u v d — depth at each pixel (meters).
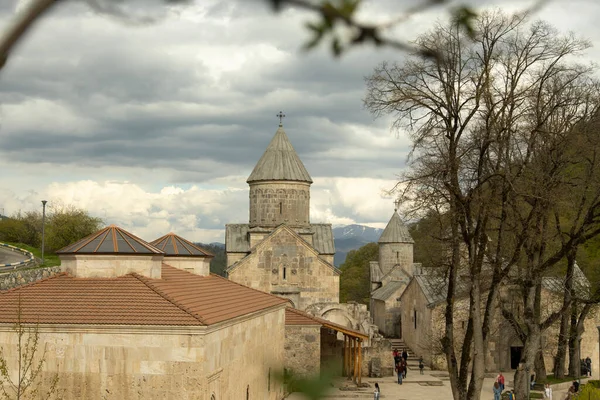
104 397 23.91
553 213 33.22
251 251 62.78
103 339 24.06
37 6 2.50
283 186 68.56
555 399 44.47
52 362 24.19
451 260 30.33
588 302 36.47
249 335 31.52
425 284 64.00
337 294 62.72
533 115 28.67
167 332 23.86
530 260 33.31
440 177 27.42
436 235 29.95
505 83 27.47
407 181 27.80
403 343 74.00
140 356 23.95
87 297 25.81
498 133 27.00
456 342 58.12
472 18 2.93
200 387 23.72
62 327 24.09
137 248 28.42
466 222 29.66
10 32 2.48
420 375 55.50
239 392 29.28
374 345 55.38
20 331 21.86
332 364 7.02
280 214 68.62
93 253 27.66
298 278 62.72
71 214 74.50
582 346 60.06
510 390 45.91
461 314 58.38
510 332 58.25
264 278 62.59
